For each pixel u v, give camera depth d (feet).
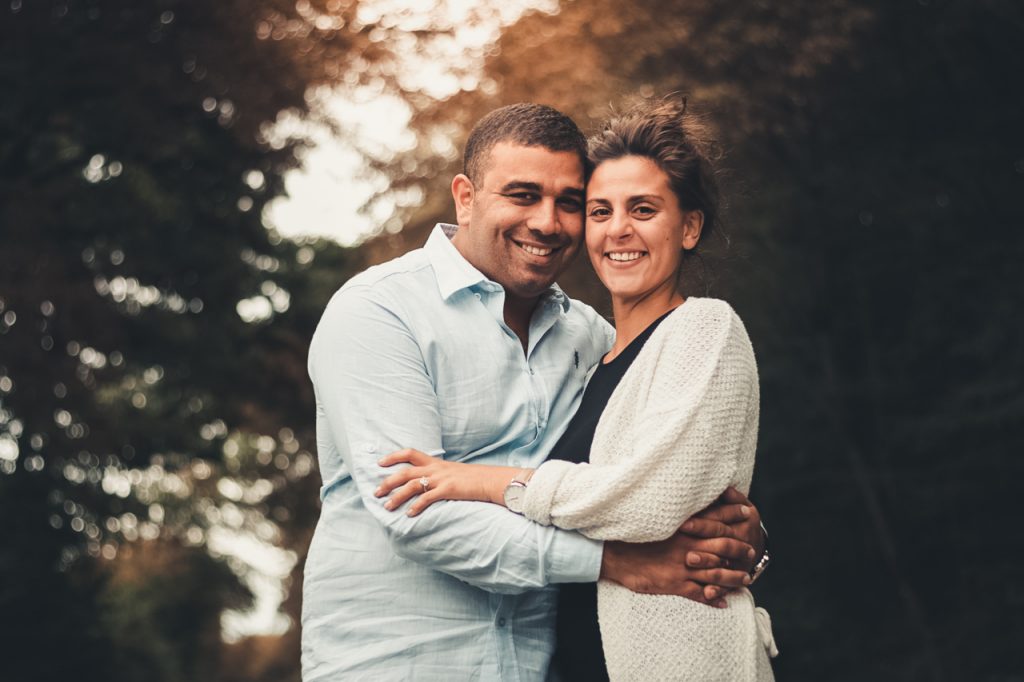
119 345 49.93
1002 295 36.11
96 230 49.08
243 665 91.71
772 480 37.14
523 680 10.87
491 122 11.56
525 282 11.45
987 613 33.71
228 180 51.01
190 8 43.62
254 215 54.44
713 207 11.34
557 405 11.74
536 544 10.14
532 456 11.45
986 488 34.96
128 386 62.03
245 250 56.03
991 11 36.58
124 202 48.67
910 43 38.17
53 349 47.37
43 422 48.06
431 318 11.35
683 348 10.23
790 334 38.63
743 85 38.19
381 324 11.17
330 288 63.26
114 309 49.80
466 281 11.44
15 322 45.42
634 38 38.81
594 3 38.88
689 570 10.00
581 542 10.12
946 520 35.96
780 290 37.86
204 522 83.10
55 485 51.29
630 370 10.56
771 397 37.45
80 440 50.90
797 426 37.04
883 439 37.19
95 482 53.98
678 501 9.78
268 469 80.12
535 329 11.88
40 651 47.14
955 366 37.42
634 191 10.96
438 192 45.29
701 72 38.27
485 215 11.37
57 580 49.96
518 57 39.99
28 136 45.55
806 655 34.91
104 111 45.57
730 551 10.05
